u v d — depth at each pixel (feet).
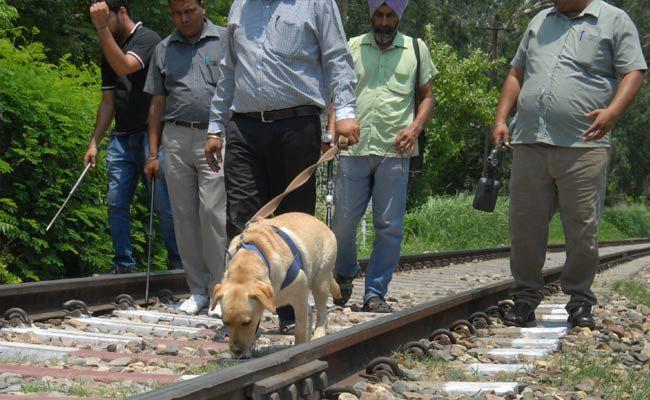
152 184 26.96
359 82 25.75
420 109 25.72
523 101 23.08
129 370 16.21
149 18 62.49
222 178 24.93
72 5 63.57
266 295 15.24
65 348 17.88
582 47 22.45
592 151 22.52
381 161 25.68
